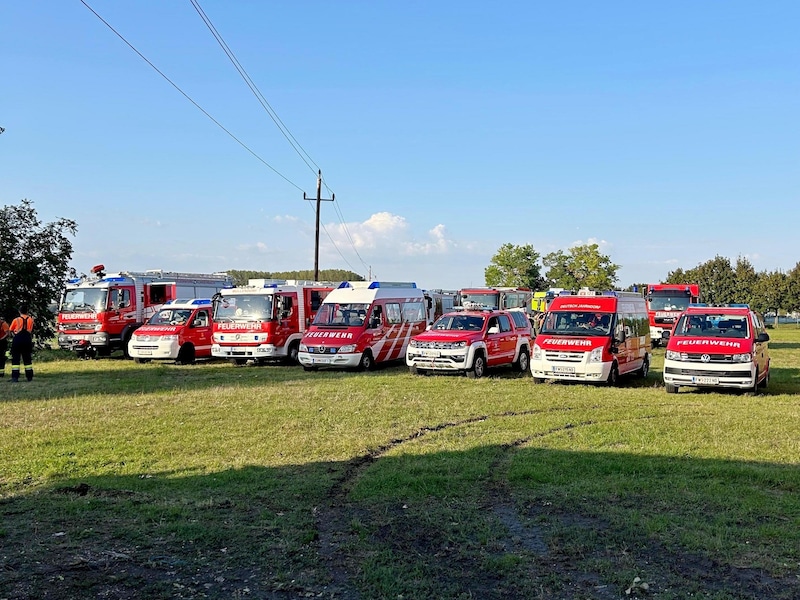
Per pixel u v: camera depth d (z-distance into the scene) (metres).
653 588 5.41
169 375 20.92
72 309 27.42
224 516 7.17
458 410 13.70
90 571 5.82
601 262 70.00
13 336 19.34
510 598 5.29
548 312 19.53
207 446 10.38
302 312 25.33
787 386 18.73
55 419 12.72
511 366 22.98
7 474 8.80
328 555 6.17
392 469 8.95
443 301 38.09
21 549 6.28
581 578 5.63
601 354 17.88
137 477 8.67
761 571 5.72
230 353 24.02
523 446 10.44
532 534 6.65
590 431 11.45
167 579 5.67
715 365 16.17
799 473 8.56
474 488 8.12
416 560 6.02
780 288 67.06
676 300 34.94
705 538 6.39
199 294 31.83
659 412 13.55
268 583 5.60
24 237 30.09
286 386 17.59
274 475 8.73
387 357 23.11
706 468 8.84
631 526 6.75
